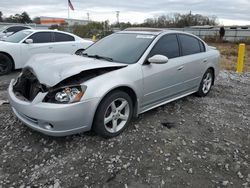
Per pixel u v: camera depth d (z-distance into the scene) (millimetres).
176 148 3721
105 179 3039
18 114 3842
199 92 5953
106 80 3639
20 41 8414
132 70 4027
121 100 3895
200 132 4262
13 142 3754
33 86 3662
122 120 4031
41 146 3658
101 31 33188
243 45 9727
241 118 4941
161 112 4988
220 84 7551
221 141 4004
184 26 60906
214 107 5453
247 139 4121
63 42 9211
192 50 5492
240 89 7098
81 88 3420
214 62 6121
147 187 2936
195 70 5449
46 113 3277
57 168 3209
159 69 4457
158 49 4582
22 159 3379
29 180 3006
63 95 3320
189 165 3352
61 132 3387
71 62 3850
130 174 3135
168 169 3252
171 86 4852
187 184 3006
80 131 3531
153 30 5031
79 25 36469
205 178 3121
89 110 3459
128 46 4594
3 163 3293
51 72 3535
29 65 3977
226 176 3176
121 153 3533
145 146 3729
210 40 40219
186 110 5180
